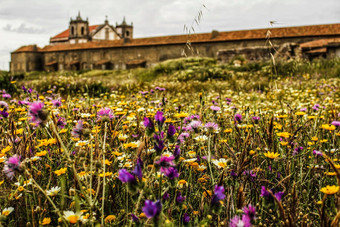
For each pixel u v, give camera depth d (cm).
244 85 1060
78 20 8650
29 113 130
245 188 156
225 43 5047
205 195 145
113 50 6278
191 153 189
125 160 172
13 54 7606
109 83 1130
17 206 151
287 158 199
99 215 149
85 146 184
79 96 784
